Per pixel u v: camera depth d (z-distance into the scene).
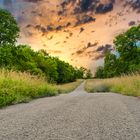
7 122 5.24
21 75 18.62
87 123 4.99
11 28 48.72
